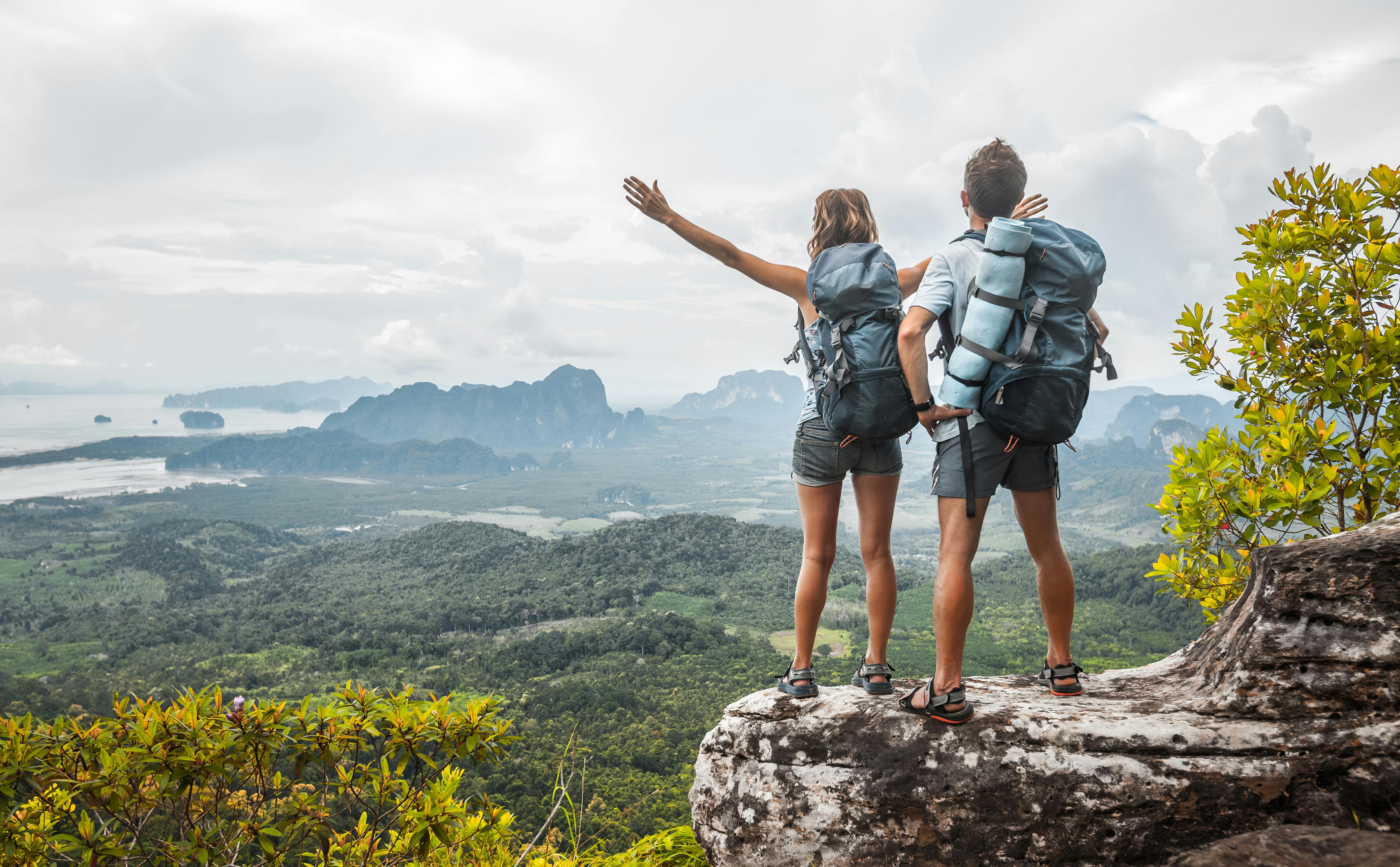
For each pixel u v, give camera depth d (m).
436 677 97.81
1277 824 1.75
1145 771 1.87
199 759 2.48
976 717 2.08
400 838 2.87
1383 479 3.04
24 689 94.31
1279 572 2.02
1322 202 3.53
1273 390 3.56
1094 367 2.14
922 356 2.08
